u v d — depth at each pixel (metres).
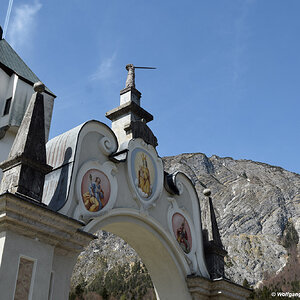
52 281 11.40
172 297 16.88
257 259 139.00
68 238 11.53
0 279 9.56
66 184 12.90
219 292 17.12
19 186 10.83
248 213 171.12
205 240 18.92
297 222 161.88
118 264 129.25
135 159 16.16
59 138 14.22
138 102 19.47
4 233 10.14
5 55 19.48
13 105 17.84
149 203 16.17
